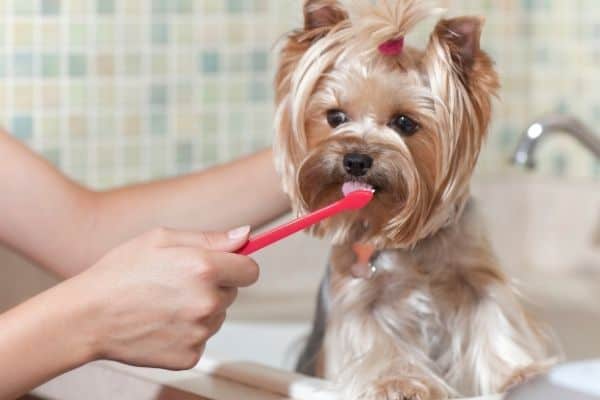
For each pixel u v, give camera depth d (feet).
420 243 4.67
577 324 7.09
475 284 4.67
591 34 8.05
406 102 4.56
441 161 4.49
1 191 4.76
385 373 4.41
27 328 3.50
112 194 4.94
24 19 6.44
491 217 7.97
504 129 8.23
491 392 4.49
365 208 4.59
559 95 8.27
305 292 7.21
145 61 6.86
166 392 4.19
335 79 4.62
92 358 3.56
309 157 4.62
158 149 6.97
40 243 4.79
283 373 4.24
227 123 7.22
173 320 3.48
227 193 4.97
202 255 3.46
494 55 8.17
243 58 7.22
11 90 6.44
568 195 7.97
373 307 4.77
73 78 6.63
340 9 4.57
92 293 3.51
